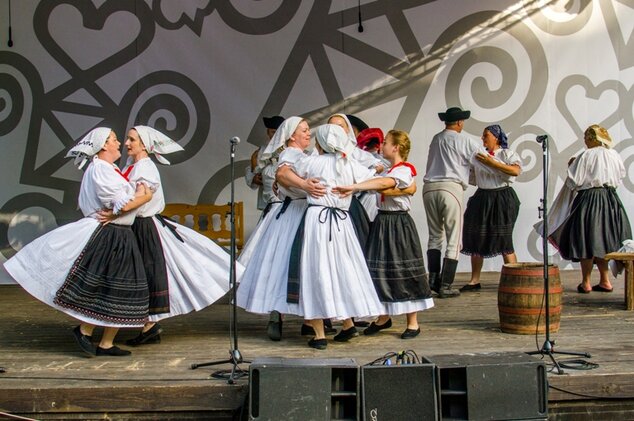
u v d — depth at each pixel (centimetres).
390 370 336
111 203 426
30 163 789
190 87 795
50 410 364
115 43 791
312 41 799
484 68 809
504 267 496
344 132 457
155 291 457
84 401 364
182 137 796
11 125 788
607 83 818
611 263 659
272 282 456
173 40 794
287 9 798
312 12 799
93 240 427
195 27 795
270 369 335
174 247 466
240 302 469
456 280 767
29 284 421
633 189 822
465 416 345
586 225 649
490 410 343
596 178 647
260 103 798
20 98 788
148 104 793
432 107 806
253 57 798
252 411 336
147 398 364
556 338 472
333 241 441
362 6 801
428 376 337
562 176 818
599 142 655
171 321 557
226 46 796
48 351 452
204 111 795
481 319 545
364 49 802
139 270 436
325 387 335
